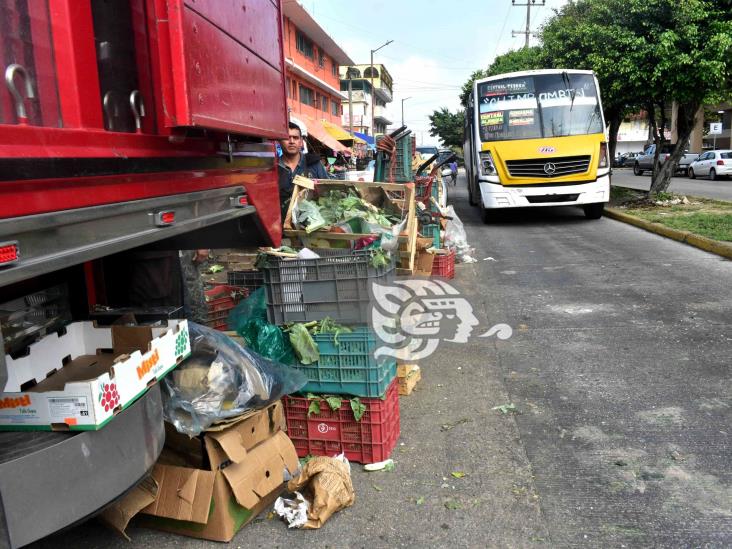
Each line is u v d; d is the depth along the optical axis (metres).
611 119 18.55
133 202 1.88
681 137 14.88
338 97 45.47
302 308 3.36
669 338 5.29
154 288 3.32
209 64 2.16
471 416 4.01
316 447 3.48
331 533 2.82
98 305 2.97
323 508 2.86
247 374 2.90
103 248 1.73
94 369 2.49
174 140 2.07
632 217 12.67
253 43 2.72
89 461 2.01
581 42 14.41
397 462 3.45
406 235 4.20
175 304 3.47
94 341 2.67
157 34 1.94
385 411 3.42
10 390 2.19
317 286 3.32
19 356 2.29
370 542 2.75
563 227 12.98
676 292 6.81
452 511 2.97
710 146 46.84
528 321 6.04
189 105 1.98
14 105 1.47
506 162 13.17
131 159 1.88
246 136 2.81
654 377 4.47
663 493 3.04
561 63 15.25
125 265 3.24
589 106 13.31
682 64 12.59
